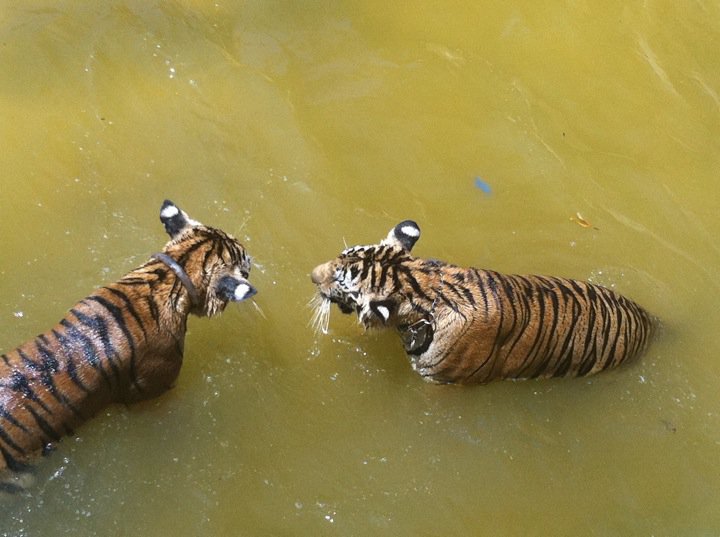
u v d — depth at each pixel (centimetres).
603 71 1130
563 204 988
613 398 834
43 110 967
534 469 781
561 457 791
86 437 705
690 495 784
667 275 941
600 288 847
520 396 819
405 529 725
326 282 788
